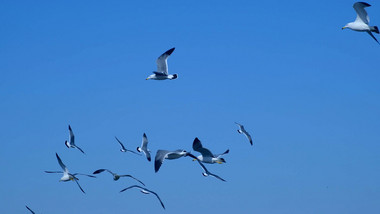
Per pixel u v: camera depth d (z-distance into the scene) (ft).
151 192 102.94
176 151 90.07
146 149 133.80
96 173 111.65
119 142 131.54
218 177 93.04
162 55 125.18
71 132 129.80
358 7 93.40
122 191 103.40
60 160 116.26
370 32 94.02
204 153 94.22
